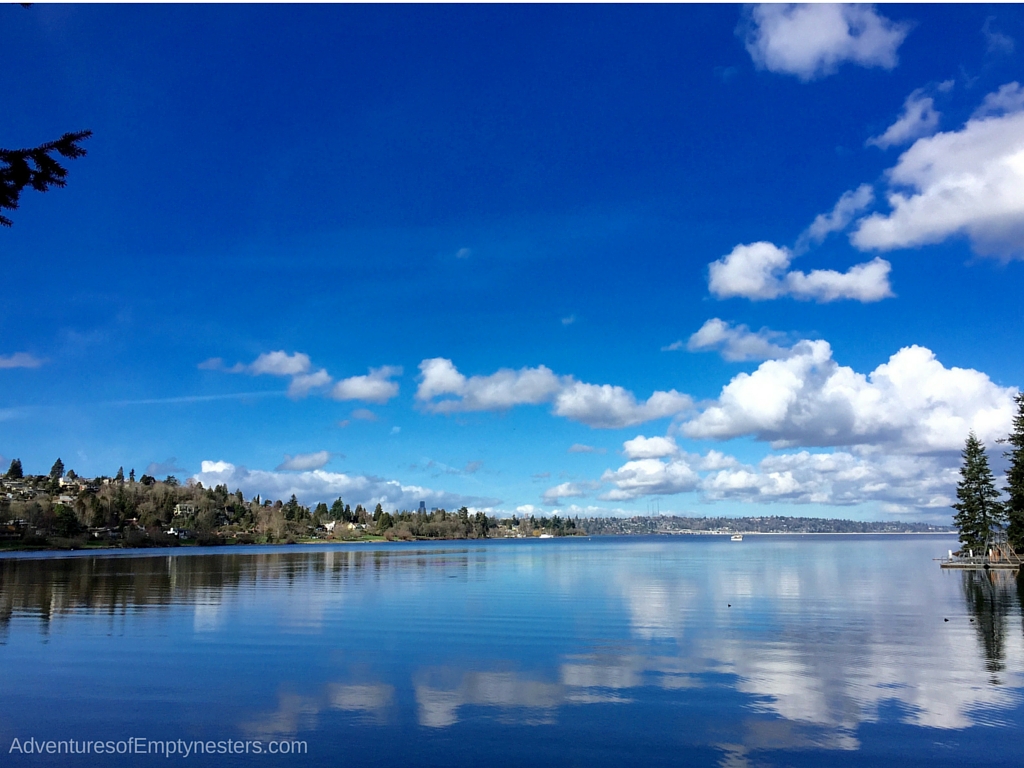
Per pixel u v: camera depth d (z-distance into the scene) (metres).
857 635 24.75
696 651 21.75
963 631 25.64
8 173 9.21
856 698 16.19
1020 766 12.11
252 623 27.88
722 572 61.94
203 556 116.75
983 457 68.19
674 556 107.50
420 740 13.39
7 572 62.28
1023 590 41.81
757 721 14.52
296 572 64.00
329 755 12.61
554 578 54.44
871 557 100.19
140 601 36.09
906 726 14.17
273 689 17.00
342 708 15.43
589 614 30.70
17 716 14.86
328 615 30.30
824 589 43.28
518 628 26.52
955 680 17.83
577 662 20.08
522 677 18.25
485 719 14.66
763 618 29.33
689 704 15.73
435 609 32.84
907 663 19.86
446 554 126.38
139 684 17.50
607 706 15.57
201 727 14.16
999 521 66.44
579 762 12.27
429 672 18.81
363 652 21.58
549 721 14.54
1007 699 16.06
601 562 85.94
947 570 62.78
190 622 28.08
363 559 100.81
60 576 56.34
